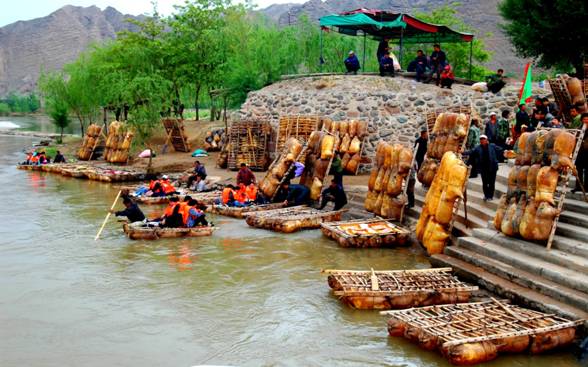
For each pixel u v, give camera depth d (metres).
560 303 8.40
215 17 37.47
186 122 38.53
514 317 8.11
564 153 9.91
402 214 14.93
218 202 18.17
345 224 14.34
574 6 21.75
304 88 23.97
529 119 17.00
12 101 116.69
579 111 13.66
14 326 8.94
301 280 11.02
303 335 8.46
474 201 14.08
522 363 7.40
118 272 11.62
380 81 22.59
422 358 7.63
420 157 16.70
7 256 12.90
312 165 17.67
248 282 10.92
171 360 7.73
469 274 10.14
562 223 10.69
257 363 7.59
